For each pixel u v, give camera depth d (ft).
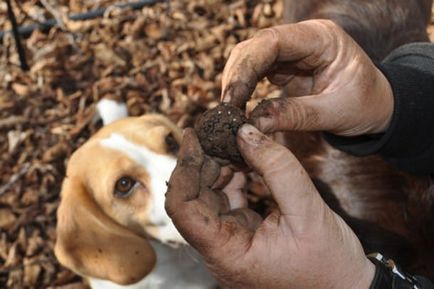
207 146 1.11
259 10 3.66
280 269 1.07
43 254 2.92
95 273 2.31
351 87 1.24
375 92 1.27
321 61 1.24
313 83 1.30
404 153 1.38
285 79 1.45
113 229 2.27
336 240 1.08
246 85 1.18
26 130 3.33
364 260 1.13
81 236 2.30
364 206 2.12
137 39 3.66
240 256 1.07
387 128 1.33
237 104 1.18
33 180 3.14
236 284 1.11
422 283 1.19
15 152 3.25
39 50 3.69
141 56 3.58
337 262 1.09
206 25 3.66
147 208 2.22
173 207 1.05
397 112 1.30
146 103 3.38
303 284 1.09
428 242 1.98
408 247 2.01
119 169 2.22
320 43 1.23
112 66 3.56
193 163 1.09
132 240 2.27
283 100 1.16
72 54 3.65
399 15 2.57
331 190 2.20
